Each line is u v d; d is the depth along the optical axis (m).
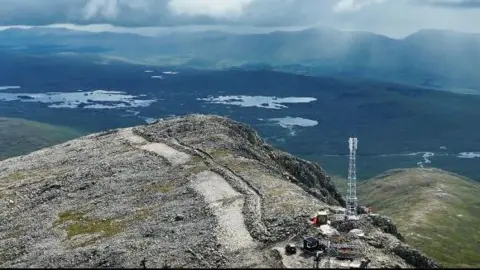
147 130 185.25
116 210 116.31
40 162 171.12
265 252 76.81
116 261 84.50
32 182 148.25
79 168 154.00
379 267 68.50
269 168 135.62
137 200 121.06
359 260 70.75
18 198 138.25
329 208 92.19
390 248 75.19
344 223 83.69
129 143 173.25
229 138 162.38
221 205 103.88
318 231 80.88
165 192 121.44
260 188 111.88
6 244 109.19
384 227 86.12
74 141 194.12
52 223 116.56
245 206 100.38
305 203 95.25
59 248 99.81
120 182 135.50
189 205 108.56
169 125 185.12
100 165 151.62
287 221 86.50
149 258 82.31
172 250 84.19
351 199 88.31
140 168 144.75
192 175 129.12
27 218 123.81
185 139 166.75
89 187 137.12
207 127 173.62
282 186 111.38
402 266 70.19
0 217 127.50
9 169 169.75
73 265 87.38
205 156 144.50
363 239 77.88
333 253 73.25
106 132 197.75
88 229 108.31
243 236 85.56
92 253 89.88
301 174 165.12
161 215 105.62
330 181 180.38
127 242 92.50
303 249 75.44
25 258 98.12
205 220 97.12
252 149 159.38
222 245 82.50
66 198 132.88
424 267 72.06
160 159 149.00
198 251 81.69
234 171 127.94
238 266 73.19
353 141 88.75
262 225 87.88
